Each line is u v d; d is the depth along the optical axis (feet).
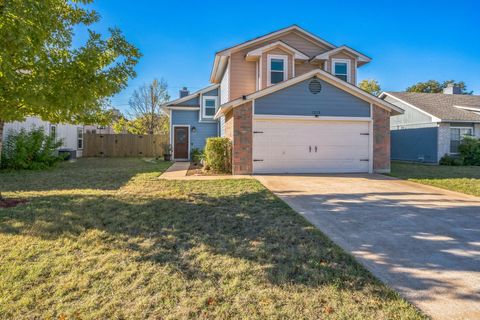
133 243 11.95
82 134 69.00
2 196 19.90
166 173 34.40
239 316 7.30
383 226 14.64
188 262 10.26
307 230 13.75
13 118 17.39
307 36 47.37
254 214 16.34
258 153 34.04
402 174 34.58
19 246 11.43
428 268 10.00
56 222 14.30
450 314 7.38
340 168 35.60
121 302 7.88
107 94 17.99
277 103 34.19
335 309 7.55
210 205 18.21
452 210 17.87
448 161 49.75
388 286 8.73
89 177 30.37
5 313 7.41
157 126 95.86
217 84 58.80
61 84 16.17
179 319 7.19
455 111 54.44
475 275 9.52
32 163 37.99
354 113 35.76
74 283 8.79
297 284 8.80
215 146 35.24
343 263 10.28
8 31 12.77
